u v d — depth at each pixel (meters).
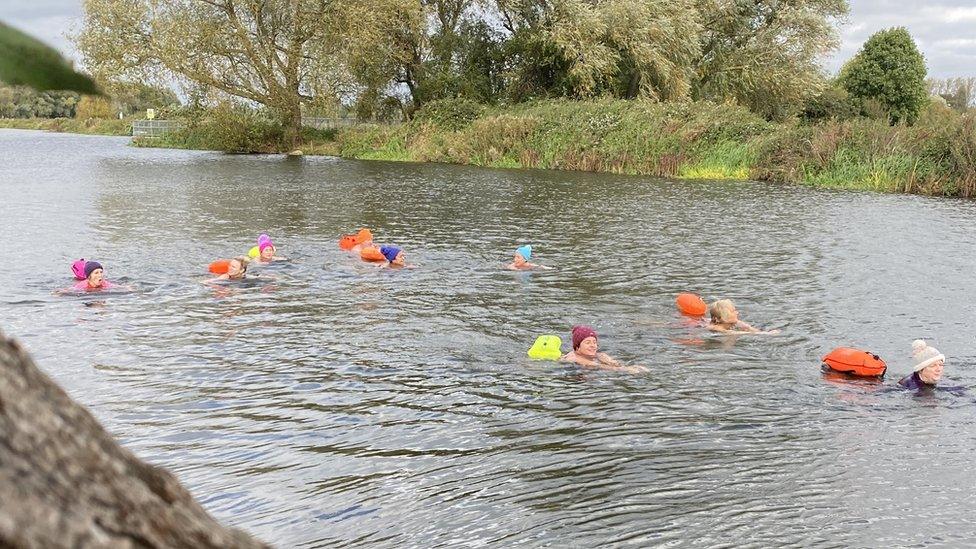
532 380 8.40
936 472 6.34
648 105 37.38
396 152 41.59
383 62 44.38
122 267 13.38
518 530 5.30
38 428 1.04
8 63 0.96
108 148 46.62
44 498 1.00
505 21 46.44
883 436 7.09
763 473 6.25
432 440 6.80
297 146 45.56
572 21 43.06
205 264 13.80
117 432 6.79
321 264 14.05
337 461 6.35
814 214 21.39
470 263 14.36
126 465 1.14
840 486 6.04
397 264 14.10
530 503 5.69
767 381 8.54
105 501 1.07
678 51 43.22
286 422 7.12
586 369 8.79
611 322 10.70
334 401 7.65
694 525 5.38
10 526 0.95
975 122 28.06
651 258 15.02
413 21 43.03
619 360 9.14
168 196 23.47
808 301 11.95
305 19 40.97
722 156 32.91
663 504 5.69
